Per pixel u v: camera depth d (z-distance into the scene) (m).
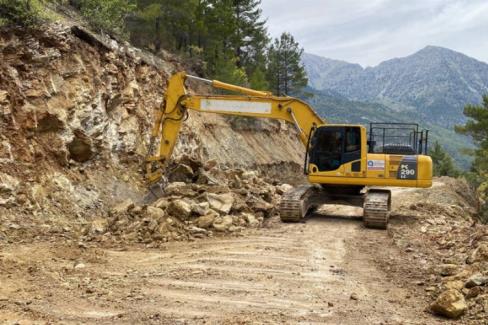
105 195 15.73
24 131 14.15
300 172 40.78
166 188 16.98
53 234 11.90
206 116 31.33
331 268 9.62
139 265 9.75
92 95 17.14
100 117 17.28
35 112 14.52
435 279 8.62
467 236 12.38
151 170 18.33
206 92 33.44
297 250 11.30
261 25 48.19
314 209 18.23
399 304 7.34
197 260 10.21
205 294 7.76
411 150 16.17
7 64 14.44
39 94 14.90
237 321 6.39
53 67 15.81
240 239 12.59
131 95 20.16
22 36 15.18
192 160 19.72
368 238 13.02
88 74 17.33
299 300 7.51
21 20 15.42
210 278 8.77
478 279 7.36
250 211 15.77
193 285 8.28
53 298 7.29
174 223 13.18
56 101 15.48
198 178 19.16
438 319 6.61
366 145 15.94
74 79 16.55
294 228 14.38
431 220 16.09
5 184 12.66
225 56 38.72
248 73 49.28
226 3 39.75
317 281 8.66
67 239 11.66
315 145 16.27
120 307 6.96
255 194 18.03
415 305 7.29
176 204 13.69
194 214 13.99
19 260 9.40
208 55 38.56
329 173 16.12
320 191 17.27
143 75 22.33
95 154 16.86
